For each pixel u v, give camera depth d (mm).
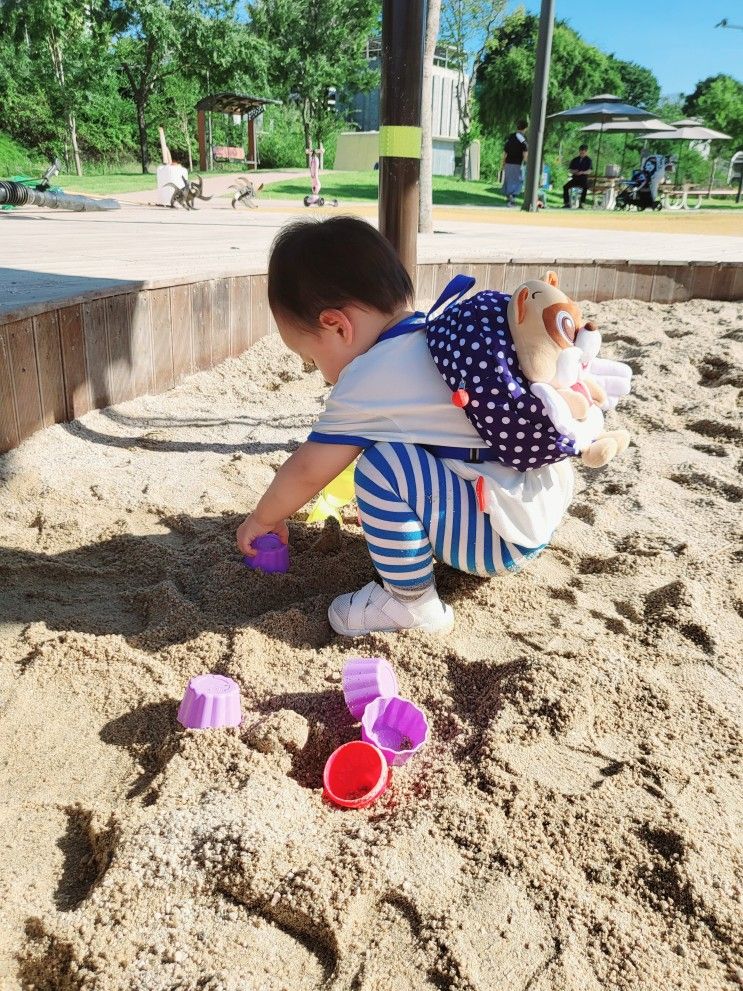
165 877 1221
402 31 2789
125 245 6004
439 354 1680
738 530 2490
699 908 1215
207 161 27422
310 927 1178
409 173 2934
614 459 3086
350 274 1738
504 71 35344
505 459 1704
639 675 1722
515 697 1634
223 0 31391
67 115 28000
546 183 22938
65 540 2314
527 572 2189
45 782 1454
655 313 5664
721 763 1515
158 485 2695
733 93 39906
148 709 1628
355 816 1387
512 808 1373
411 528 1751
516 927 1171
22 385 2828
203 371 4090
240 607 2018
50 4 26641
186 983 1092
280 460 2988
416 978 1106
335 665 1781
